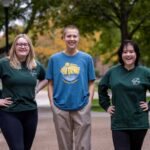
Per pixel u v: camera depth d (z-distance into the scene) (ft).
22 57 24.84
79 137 25.29
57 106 25.09
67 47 25.09
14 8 80.38
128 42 23.72
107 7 81.15
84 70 25.16
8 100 24.48
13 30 84.69
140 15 85.97
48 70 25.44
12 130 24.20
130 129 23.40
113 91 23.71
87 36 92.43
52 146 37.93
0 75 24.70
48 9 81.71
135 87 23.35
